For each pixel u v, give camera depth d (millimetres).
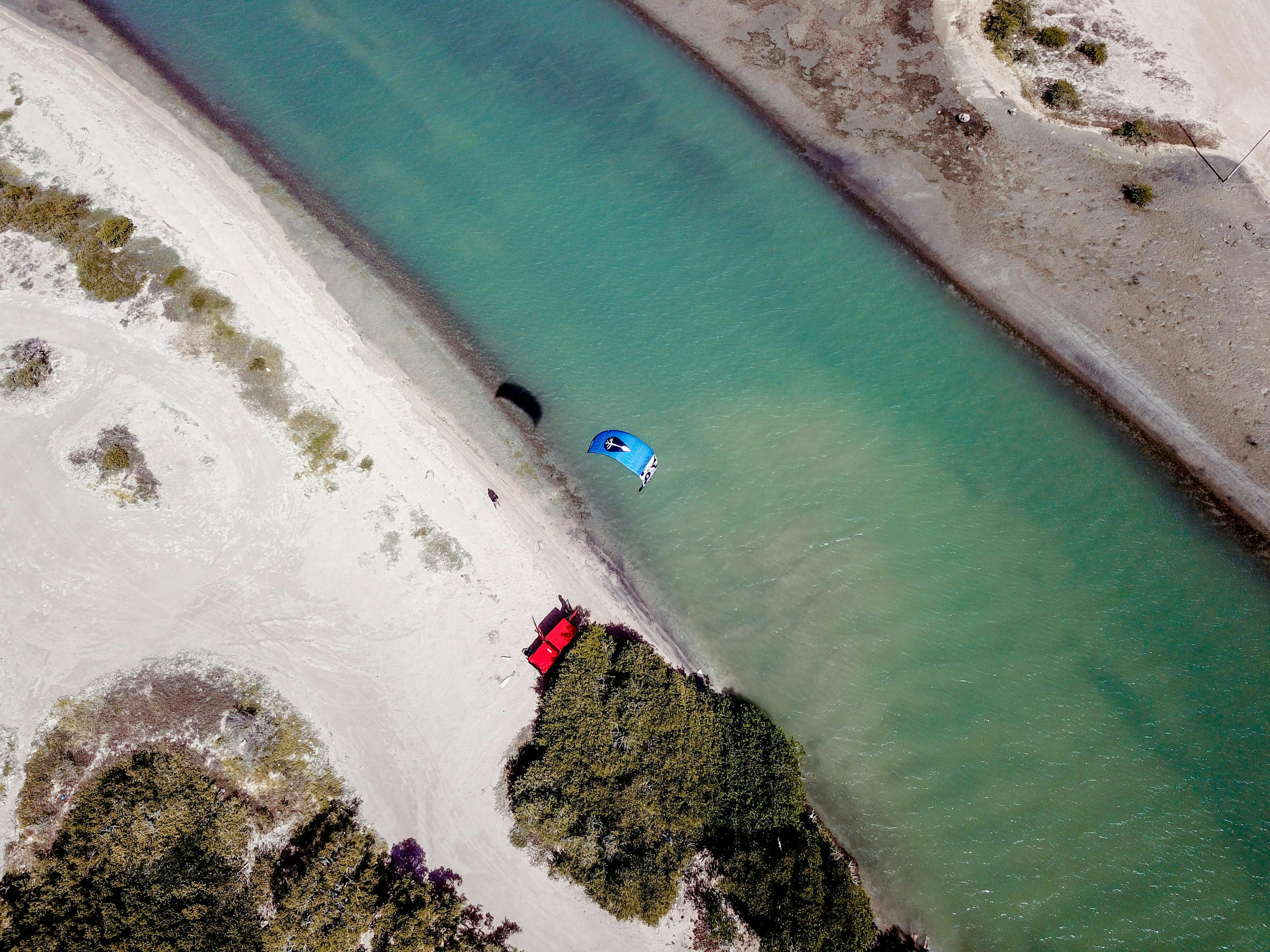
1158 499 49469
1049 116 62188
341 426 50688
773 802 39000
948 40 65688
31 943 34469
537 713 43219
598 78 66938
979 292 56312
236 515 47625
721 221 59938
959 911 39750
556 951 37844
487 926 38156
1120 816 41125
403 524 47938
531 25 69750
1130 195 58469
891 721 43844
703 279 57688
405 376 53344
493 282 57906
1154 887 39562
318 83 67062
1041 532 48625
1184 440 50906
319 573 46344
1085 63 64125
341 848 38656
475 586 46562
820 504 49656
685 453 51500
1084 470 50469
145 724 41969
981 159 60750
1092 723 43344
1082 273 56188
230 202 59594
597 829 38156
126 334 53031
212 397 51062
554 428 52500
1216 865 39812
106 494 47938
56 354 52125
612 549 48656
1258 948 38188
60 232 56594
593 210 60781
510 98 66062
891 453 51312
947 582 47281
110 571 46094
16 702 42531
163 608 45188
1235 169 59219
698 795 39562
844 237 58875
